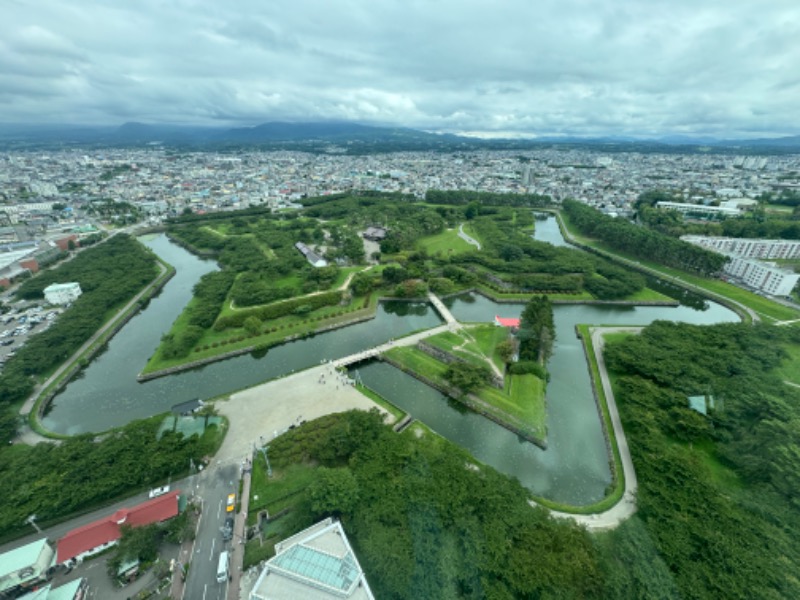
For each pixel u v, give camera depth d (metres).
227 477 95.06
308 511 82.25
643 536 76.62
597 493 97.38
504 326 161.25
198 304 185.12
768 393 114.00
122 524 78.75
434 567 70.00
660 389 121.50
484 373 128.38
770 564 69.75
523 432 113.06
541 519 79.00
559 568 69.19
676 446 103.31
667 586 67.12
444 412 123.94
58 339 150.62
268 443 105.06
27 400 126.31
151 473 92.19
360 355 148.25
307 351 158.50
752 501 83.19
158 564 74.12
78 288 198.25
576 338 169.38
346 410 118.44
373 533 74.38
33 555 72.44
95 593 70.50
